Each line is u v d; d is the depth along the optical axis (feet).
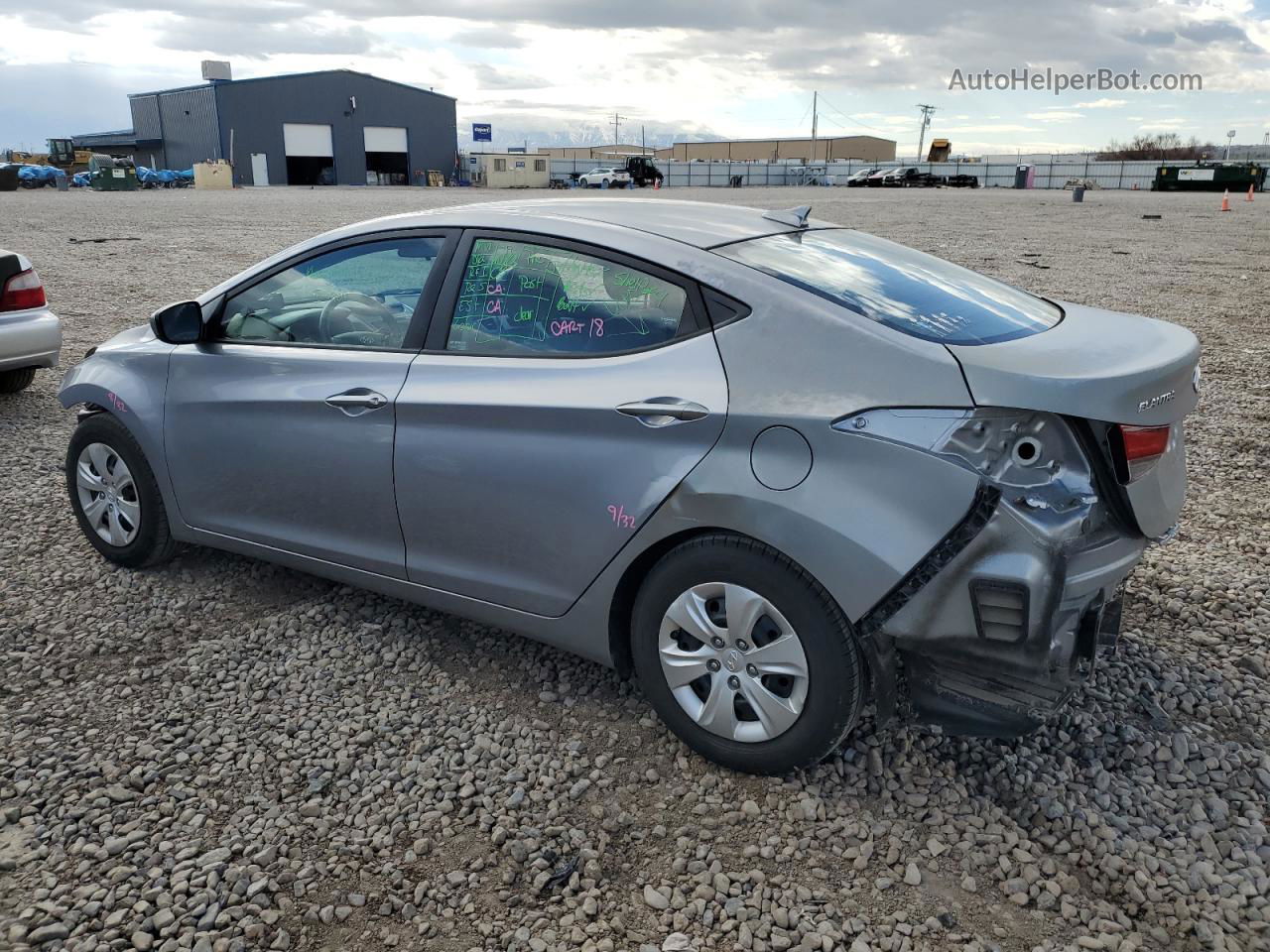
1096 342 9.07
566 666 11.58
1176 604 13.03
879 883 8.14
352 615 12.84
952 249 60.08
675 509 9.04
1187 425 22.17
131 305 36.83
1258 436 21.27
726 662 9.21
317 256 12.07
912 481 8.02
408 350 10.98
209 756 9.85
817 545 8.29
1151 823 8.89
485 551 10.53
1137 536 8.67
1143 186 221.05
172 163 247.50
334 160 239.50
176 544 14.02
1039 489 8.00
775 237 10.55
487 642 12.17
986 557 7.93
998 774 9.53
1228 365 28.40
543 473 9.81
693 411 8.88
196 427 12.60
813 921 7.76
